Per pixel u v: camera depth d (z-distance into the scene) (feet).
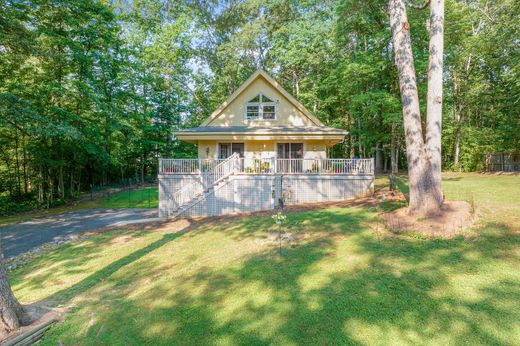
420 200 27.61
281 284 18.56
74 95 63.52
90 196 82.43
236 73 107.14
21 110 46.32
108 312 17.31
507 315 13.53
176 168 49.34
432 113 27.91
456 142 92.89
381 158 118.11
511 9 57.72
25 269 26.86
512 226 23.29
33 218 53.36
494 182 51.80
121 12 102.83
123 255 28.50
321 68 92.12
